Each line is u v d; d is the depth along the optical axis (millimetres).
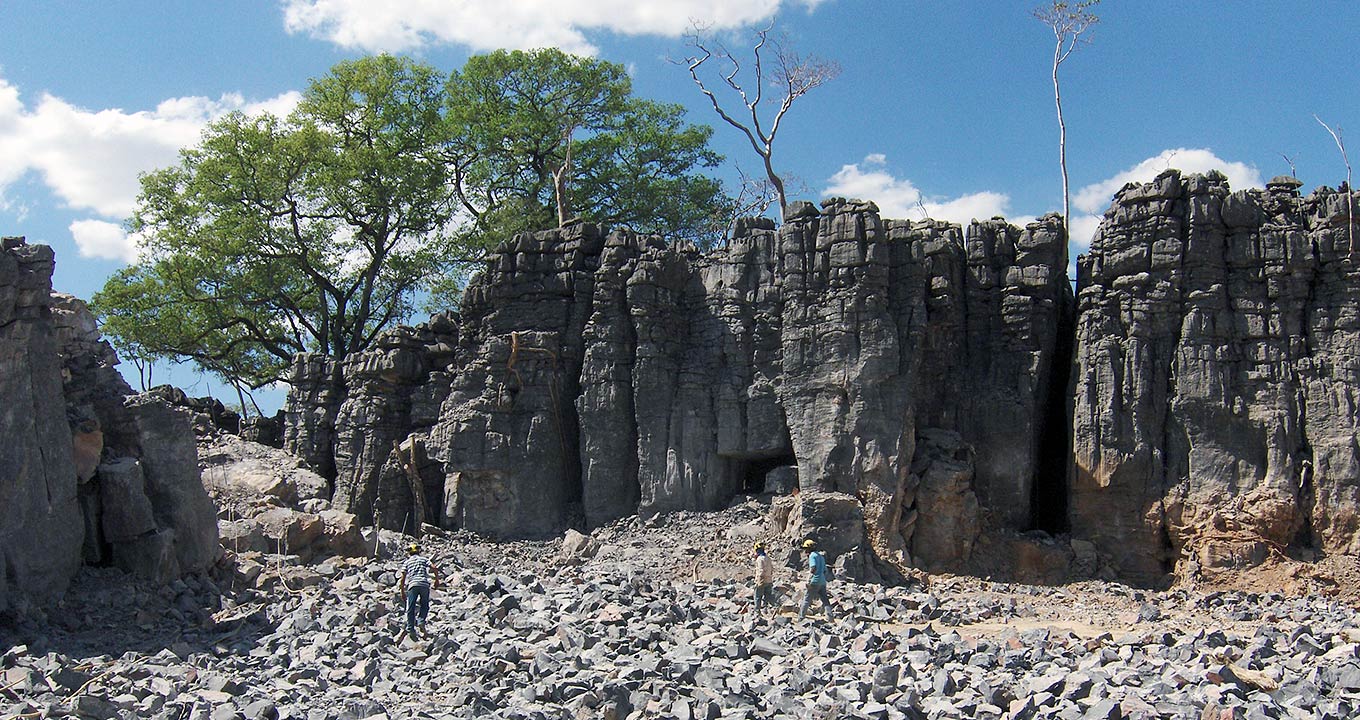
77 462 26000
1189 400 34969
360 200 59562
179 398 47094
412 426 43281
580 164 61625
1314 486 33469
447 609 26016
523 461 39438
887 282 36312
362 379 44156
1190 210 36031
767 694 19625
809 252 37406
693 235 60844
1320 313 34656
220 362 60625
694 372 38875
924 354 37562
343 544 32594
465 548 37125
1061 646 23500
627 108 63344
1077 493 35906
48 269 25391
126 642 23125
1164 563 34844
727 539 35406
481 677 20578
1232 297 35500
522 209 58531
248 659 22172
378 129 62156
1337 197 34844
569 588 27875
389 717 18141
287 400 46594
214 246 56281
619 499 38781
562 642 22953
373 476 42875
